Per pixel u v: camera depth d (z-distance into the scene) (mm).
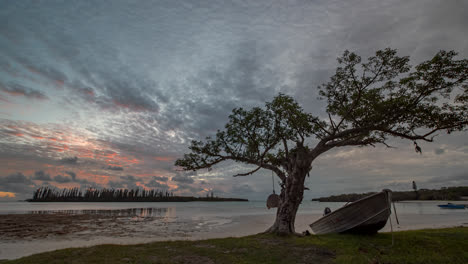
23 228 25922
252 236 13195
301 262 8242
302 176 13836
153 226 28094
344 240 11430
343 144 14297
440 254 9352
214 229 25516
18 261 8141
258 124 14906
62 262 7867
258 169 15945
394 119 13102
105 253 9102
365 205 12625
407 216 39156
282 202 13898
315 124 14906
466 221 30453
